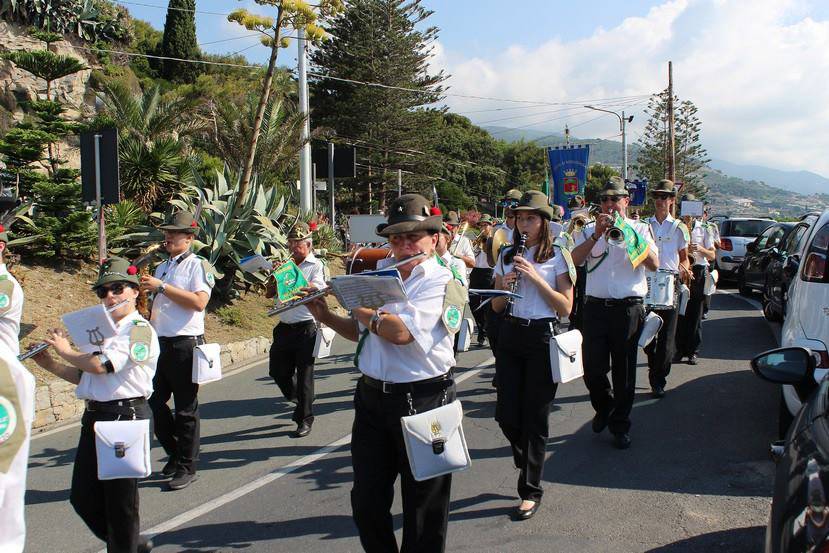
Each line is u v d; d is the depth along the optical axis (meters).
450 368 3.50
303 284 6.42
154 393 5.43
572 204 9.28
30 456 6.25
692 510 4.56
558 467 5.42
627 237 5.45
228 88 30.39
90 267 11.09
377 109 36.78
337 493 5.14
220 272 11.77
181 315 5.31
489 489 5.04
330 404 7.68
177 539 4.46
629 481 5.09
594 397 5.91
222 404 7.82
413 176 38.84
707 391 7.42
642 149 47.25
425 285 3.32
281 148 17.45
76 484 3.93
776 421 6.32
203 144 19.59
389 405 3.33
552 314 4.65
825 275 5.24
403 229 3.28
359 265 6.77
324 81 37.06
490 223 9.89
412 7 37.34
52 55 13.85
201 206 10.91
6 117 15.80
